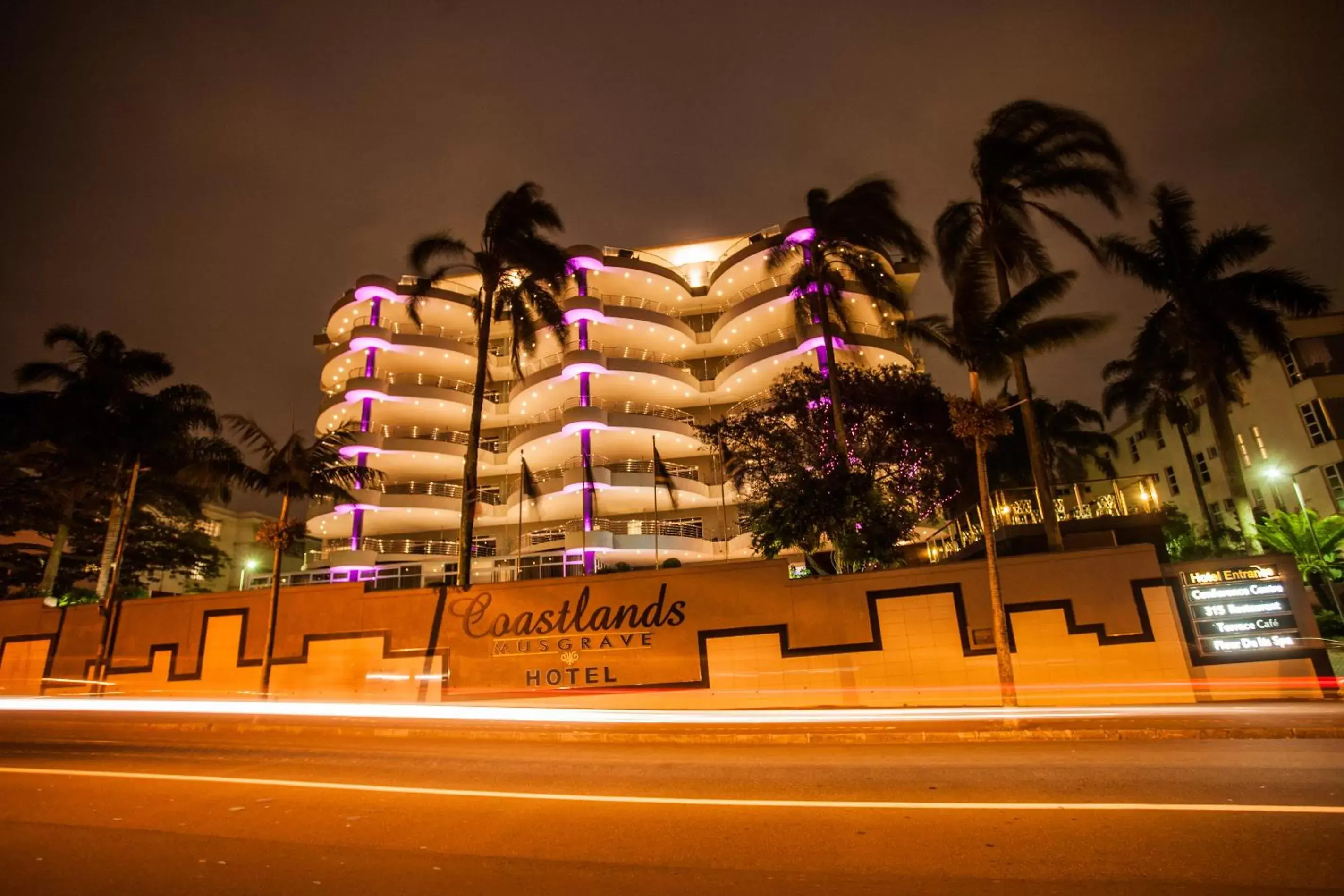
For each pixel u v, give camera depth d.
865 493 20.52
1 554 32.72
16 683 23.52
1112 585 16.95
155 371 29.72
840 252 24.81
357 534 41.50
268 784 8.80
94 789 8.55
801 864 5.42
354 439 41.69
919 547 29.61
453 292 47.22
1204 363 23.52
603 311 43.34
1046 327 16.75
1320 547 25.08
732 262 44.56
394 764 10.37
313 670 20.81
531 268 23.53
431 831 6.54
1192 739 11.23
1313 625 16.16
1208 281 24.20
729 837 6.20
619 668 19.08
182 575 41.03
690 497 41.62
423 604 20.80
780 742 12.55
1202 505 30.78
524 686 19.44
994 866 5.27
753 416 25.42
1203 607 16.64
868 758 10.25
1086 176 21.89
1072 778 8.16
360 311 48.09
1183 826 6.10
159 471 30.94
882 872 5.20
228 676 21.53
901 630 17.77
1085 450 42.47
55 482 29.33
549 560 37.31
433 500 42.69
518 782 8.84
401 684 20.14
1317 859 5.17
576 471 39.69
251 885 5.14
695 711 17.34
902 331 24.98
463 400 45.56
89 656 23.22
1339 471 32.19
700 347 47.41
